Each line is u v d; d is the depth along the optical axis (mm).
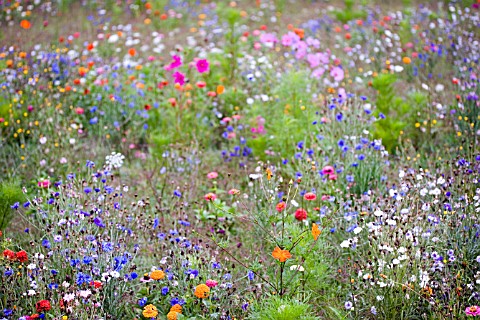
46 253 4051
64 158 5352
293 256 4078
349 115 5598
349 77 7441
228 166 5742
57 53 7195
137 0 10695
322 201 4750
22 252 3602
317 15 10562
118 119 6211
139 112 6199
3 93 6109
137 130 6223
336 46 8383
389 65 7457
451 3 9938
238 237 4648
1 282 3688
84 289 3623
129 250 4207
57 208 4199
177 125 6129
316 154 5230
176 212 4734
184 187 5289
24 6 10406
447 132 5957
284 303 3340
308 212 4676
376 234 3842
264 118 6168
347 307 3533
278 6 10703
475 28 8609
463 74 6754
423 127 5926
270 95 6570
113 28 9383
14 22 9633
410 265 3678
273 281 3904
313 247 3859
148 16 10531
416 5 10719
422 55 7562
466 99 5941
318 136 5328
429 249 3895
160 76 7223
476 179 4363
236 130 6086
